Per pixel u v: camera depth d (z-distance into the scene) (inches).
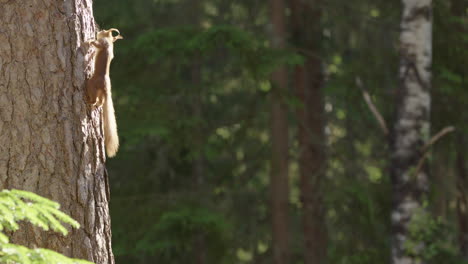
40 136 203.6
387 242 667.4
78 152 208.1
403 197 540.1
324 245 736.3
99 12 662.5
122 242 601.6
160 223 577.6
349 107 714.2
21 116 202.8
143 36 568.7
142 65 621.9
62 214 174.9
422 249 534.0
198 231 594.6
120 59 618.8
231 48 547.5
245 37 535.8
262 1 752.3
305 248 740.7
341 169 785.6
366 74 671.8
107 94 210.5
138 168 732.0
